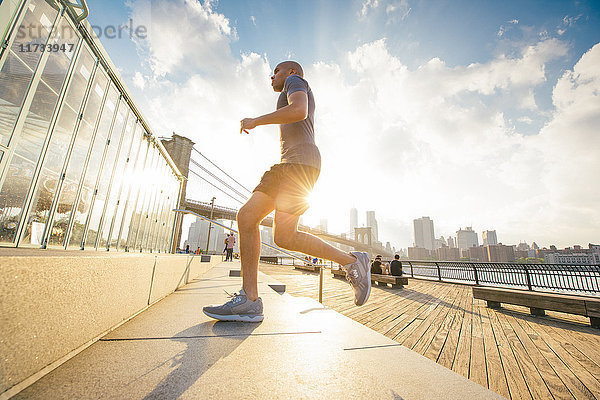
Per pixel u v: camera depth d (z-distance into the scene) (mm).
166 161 8062
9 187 2695
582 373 1987
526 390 1741
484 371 2027
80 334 811
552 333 3119
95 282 913
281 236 1258
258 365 779
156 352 840
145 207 6703
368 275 1339
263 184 1265
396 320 3629
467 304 5031
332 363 829
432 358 2289
